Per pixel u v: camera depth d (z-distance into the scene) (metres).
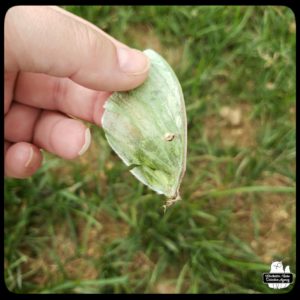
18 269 0.22
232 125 0.25
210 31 0.25
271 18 0.25
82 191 0.23
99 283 0.21
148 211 0.22
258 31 0.25
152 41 0.26
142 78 0.12
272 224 0.23
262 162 0.23
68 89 0.17
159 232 0.22
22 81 0.18
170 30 0.26
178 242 0.22
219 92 0.25
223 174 0.24
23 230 0.23
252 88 0.25
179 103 0.12
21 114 0.18
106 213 0.23
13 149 0.18
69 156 0.18
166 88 0.12
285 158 0.24
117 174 0.23
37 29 0.14
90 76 0.14
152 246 0.22
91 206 0.23
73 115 0.18
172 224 0.22
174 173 0.12
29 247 0.23
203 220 0.23
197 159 0.24
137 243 0.22
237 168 0.24
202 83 0.25
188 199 0.23
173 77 0.12
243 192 0.23
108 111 0.13
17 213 0.23
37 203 0.23
